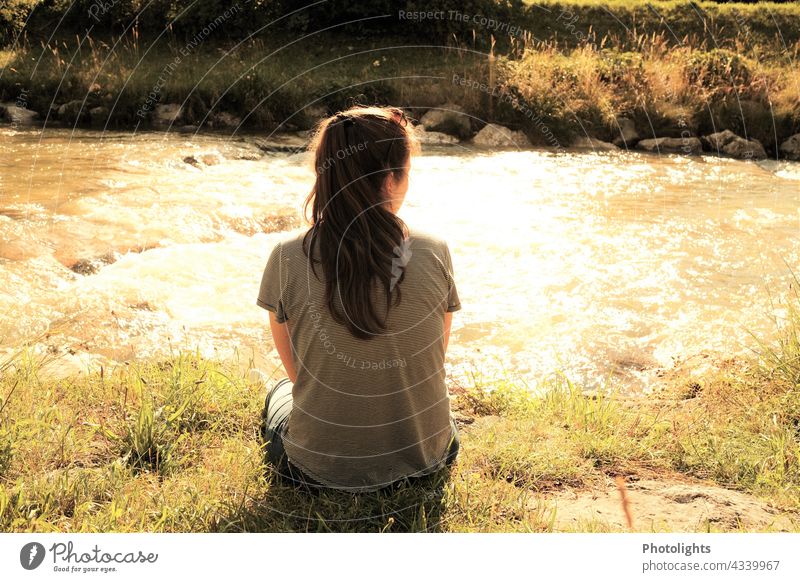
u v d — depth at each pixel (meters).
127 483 2.49
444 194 7.88
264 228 6.68
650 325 4.80
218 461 2.66
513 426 3.17
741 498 2.62
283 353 2.37
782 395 3.38
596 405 3.38
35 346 3.93
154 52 12.95
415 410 2.27
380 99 11.29
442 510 2.39
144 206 6.85
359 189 2.05
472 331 4.75
